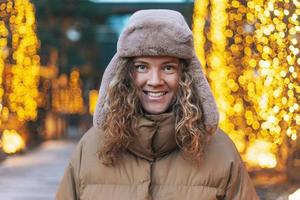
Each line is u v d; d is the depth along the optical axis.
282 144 7.94
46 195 9.91
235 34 7.83
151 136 2.29
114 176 2.35
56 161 15.84
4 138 15.88
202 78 2.37
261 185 8.10
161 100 2.35
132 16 2.35
